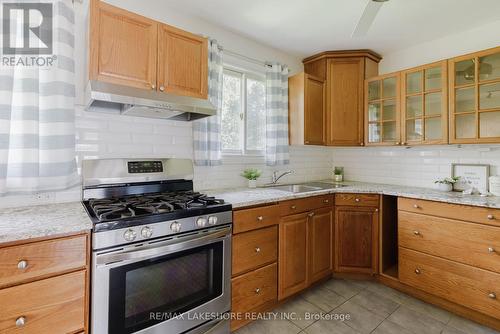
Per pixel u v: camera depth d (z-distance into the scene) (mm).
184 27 2129
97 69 1429
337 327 1780
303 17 2178
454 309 1941
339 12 2104
